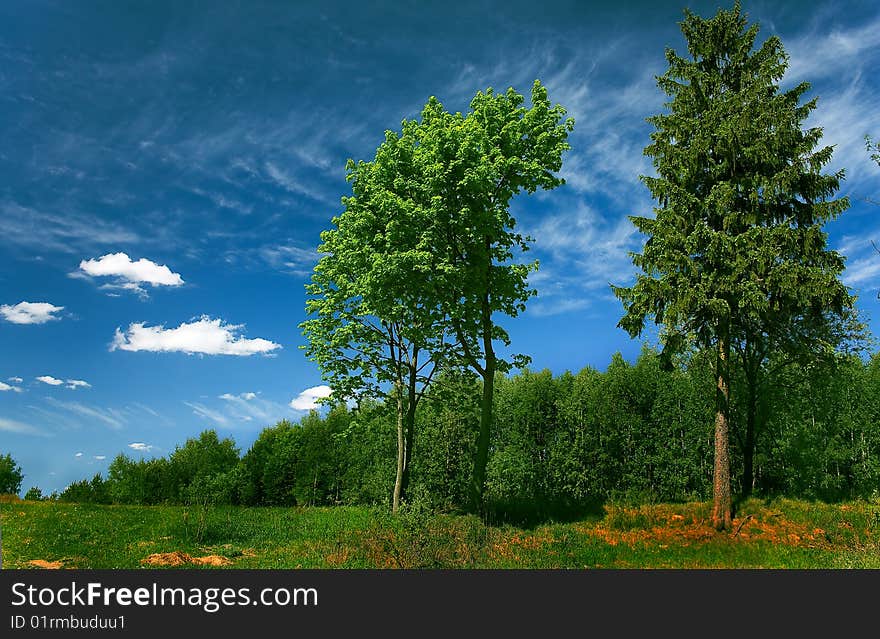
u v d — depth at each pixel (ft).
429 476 79.61
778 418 79.25
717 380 63.77
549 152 62.39
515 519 61.05
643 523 59.88
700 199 64.34
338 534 48.14
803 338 66.69
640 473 76.13
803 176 61.57
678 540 53.06
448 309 61.52
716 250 59.77
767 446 80.02
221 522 55.83
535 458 80.79
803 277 56.95
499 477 77.71
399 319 62.03
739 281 60.49
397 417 72.74
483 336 64.80
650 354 80.74
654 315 62.80
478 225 59.41
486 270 61.82
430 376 70.23
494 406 86.33
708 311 61.05
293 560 40.45
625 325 64.54
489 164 58.75
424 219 57.06
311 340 69.92
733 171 64.13
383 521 50.08
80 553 41.19
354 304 68.33
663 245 62.64
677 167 65.36
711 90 67.31
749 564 44.93
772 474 79.20
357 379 69.05
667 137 67.21
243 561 40.16
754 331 67.31
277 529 55.26
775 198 62.49
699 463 75.97
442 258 57.06
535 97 64.34
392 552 40.98
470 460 80.69
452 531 47.52
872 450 77.66
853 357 76.02
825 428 78.13
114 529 50.47
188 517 54.90
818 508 61.26
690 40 69.72
